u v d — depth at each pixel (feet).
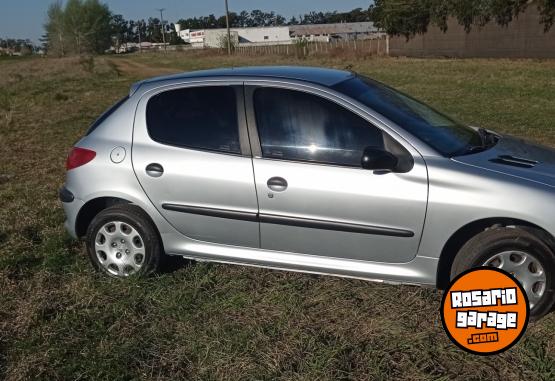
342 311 12.14
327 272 12.47
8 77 94.84
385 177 11.53
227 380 10.09
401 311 12.03
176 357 10.86
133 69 123.03
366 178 11.64
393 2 117.29
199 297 12.95
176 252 13.67
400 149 11.63
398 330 11.30
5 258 15.24
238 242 13.05
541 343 10.68
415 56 117.19
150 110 13.56
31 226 18.04
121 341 11.38
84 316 12.36
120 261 13.94
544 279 11.00
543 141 27.50
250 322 11.91
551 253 10.85
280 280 13.60
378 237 11.78
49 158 29.14
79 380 10.28
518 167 11.48
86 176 13.76
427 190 11.28
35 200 20.90
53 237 16.61
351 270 12.23
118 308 12.53
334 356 10.57
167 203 13.24
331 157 11.96
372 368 10.18
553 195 10.75
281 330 11.55
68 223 14.46
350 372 10.16
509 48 95.71
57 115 45.98
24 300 13.26
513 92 47.03
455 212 11.14
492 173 11.18
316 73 13.51
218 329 11.62
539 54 90.43
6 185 23.54
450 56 108.47
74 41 305.94
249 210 12.59
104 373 10.39
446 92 49.62
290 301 12.53
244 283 13.46
